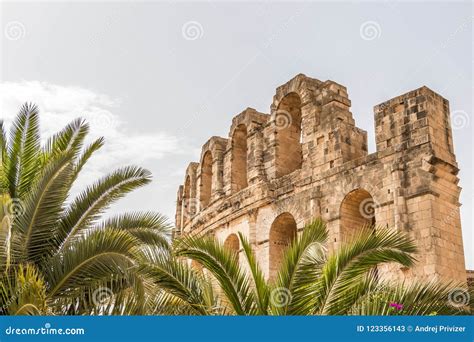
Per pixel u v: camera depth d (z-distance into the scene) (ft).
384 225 94.53
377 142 101.30
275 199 118.42
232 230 129.70
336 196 104.37
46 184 71.15
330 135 110.93
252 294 57.00
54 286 66.69
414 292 56.24
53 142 83.97
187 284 58.18
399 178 94.07
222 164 147.95
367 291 57.67
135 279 59.36
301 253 56.59
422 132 94.89
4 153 80.94
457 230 92.48
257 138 129.90
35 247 71.41
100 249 66.03
